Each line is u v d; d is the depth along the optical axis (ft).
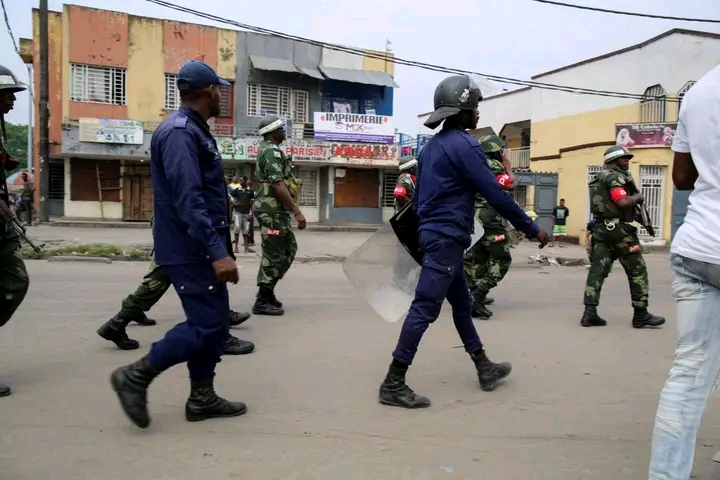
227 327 12.10
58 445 11.18
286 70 87.81
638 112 79.51
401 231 14.58
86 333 19.53
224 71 87.35
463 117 13.87
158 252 11.68
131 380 11.48
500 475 10.34
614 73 82.64
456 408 13.47
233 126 87.86
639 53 79.36
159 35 83.71
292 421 12.53
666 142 73.31
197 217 11.01
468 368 16.56
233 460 10.69
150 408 13.10
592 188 22.33
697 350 8.73
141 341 18.48
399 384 13.52
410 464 10.69
